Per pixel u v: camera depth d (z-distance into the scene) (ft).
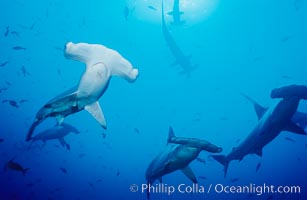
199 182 44.80
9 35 37.68
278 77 41.45
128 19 34.91
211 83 42.34
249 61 40.24
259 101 42.80
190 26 36.01
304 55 39.22
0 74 42.16
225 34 37.06
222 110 44.78
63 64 41.55
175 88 43.19
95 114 11.39
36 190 44.65
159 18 34.68
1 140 30.76
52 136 27.27
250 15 35.78
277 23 36.70
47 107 10.48
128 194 44.96
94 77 10.59
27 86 43.70
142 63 39.63
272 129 17.81
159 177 16.17
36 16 36.11
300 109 44.21
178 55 29.48
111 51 10.95
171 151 14.16
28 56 40.29
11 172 45.62
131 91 43.98
